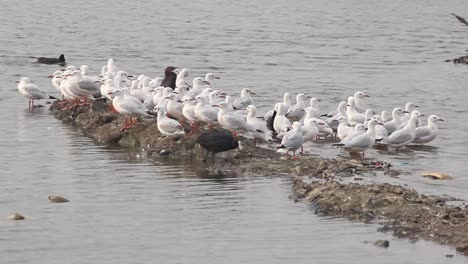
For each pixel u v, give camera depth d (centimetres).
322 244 2180
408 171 2819
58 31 6806
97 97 3672
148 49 5978
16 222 2325
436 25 7862
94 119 3381
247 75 4981
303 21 7931
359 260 2081
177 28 7194
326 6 9244
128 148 3100
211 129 3073
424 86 4741
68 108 3603
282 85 4653
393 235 2222
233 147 2927
